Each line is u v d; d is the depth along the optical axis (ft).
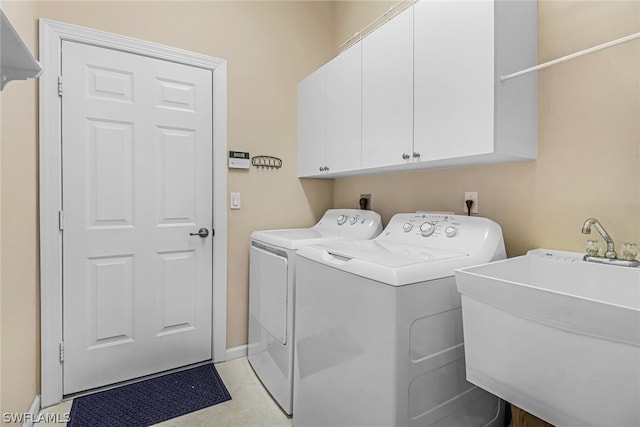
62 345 5.67
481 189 5.20
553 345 2.64
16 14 4.61
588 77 4.05
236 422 5.27
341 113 6.47
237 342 7.47
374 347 3.57
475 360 3.30
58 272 5.61
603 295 3.48
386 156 5.38
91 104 5.87
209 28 7.03
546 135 4.44
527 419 3.53
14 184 4.57
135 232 6.31
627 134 3.73
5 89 4.31
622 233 3.77
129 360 6.31
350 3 8.11
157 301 6.56
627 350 2.26
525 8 4.31
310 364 4.69
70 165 5.71
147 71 6.38
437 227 5.12
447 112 4.37
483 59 3.94
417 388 3.54
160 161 6.53
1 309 4.09
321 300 4.46
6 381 4.23
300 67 8.23
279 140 7.92
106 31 5.97
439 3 4.47
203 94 6.95
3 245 4.19
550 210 4.40
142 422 5.20
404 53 5.01
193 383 6.32
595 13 4.00
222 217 7.18
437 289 3.69
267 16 7.77
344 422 4.00
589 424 2.50
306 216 8.33
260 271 6.60
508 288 2.86
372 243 5.52
